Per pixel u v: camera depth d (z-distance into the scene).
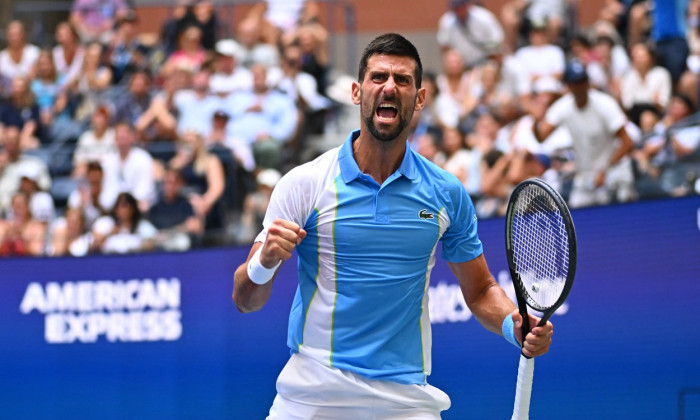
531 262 11.65
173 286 22.66
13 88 31.45
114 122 30.75
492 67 28.09
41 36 36.28
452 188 11.82
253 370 22.16
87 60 33.28
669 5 25.95
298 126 29.03
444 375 21.08
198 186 26.02
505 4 33.50
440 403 12.01
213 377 22.38
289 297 21.98
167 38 32.97
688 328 19.02
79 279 23.08
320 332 11.58
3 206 27.73
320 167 11.59
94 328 22.97
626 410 19.58
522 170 24.00
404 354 11.65
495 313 12.16
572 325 20.05
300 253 11.74
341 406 11.58
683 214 19.06
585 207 20.00
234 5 36.81
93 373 22.95
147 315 22.78
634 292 19.50
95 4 35.19
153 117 29.50
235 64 31.38
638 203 19.48
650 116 25.09
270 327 22.09
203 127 29.44
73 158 28.45
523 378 11.27
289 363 11.88
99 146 28.39
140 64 33.22
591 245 19.92
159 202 25.69
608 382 19.72
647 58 25.84
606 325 19.72
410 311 11.64
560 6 30.50
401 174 11.45
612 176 22.47
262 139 27.98
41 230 26.36
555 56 28.27
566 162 23.64
